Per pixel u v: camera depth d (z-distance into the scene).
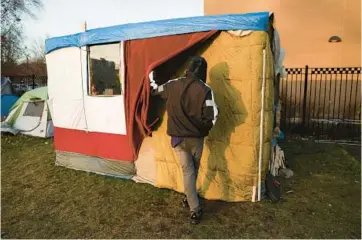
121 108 4.30
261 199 3.70
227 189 3.69
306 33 8.77
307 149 6.25
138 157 4.30
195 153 3.21
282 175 4.54
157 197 3.88
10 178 4.77
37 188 4.32
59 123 5.10
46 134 7.66
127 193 4.02
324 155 5.72
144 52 3.97
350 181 4.35
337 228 3.08
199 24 3.56
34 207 3.73
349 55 8.53
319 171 4.80
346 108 8.49
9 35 21.14
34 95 8.23
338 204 3.61
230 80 3.49
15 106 8.59
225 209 3.52
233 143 3.58
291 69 8.35
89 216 3.47
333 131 7.89
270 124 3.61
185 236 3.01
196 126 3.12
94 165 4.78
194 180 3.23
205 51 3.62
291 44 8.91
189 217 3.36
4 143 7.17
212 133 3.68
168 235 3.04
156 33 3.84
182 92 3.09
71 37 4.63
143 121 3.91
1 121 9.20
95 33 4.36
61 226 3.27
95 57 4.51
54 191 4.20
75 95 4.77
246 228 3.12
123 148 4.41
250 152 3.51
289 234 2.99
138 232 3.11
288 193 3.93
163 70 3.77
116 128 4.42
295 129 8.24
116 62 4.30
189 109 3.08
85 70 4.57
